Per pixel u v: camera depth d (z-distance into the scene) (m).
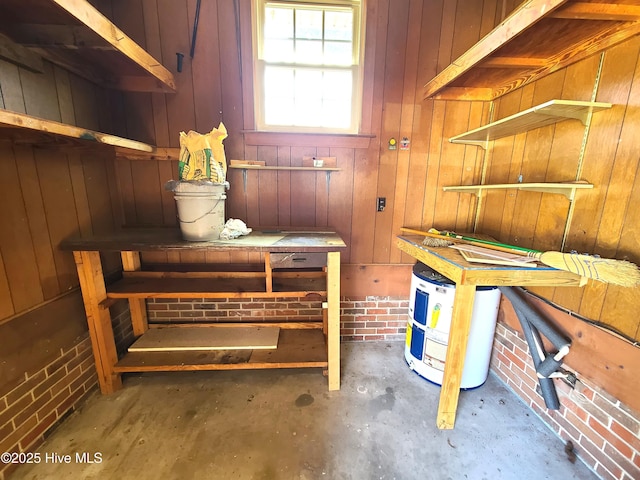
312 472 1.37
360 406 1.77
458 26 1.98
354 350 2.34
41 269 1.51
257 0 1.92
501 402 1.82
